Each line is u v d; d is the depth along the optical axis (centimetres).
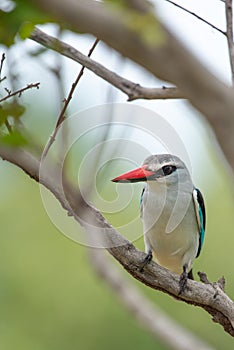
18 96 604
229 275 1672
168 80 347
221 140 337
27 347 1628
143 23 372
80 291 1661
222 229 1705
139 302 1352
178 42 340
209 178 1712
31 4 460
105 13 353
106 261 1363
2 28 490
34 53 596
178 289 809
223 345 1606
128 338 1619
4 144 534
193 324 1619
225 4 639
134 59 353
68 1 351
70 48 600
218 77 349
